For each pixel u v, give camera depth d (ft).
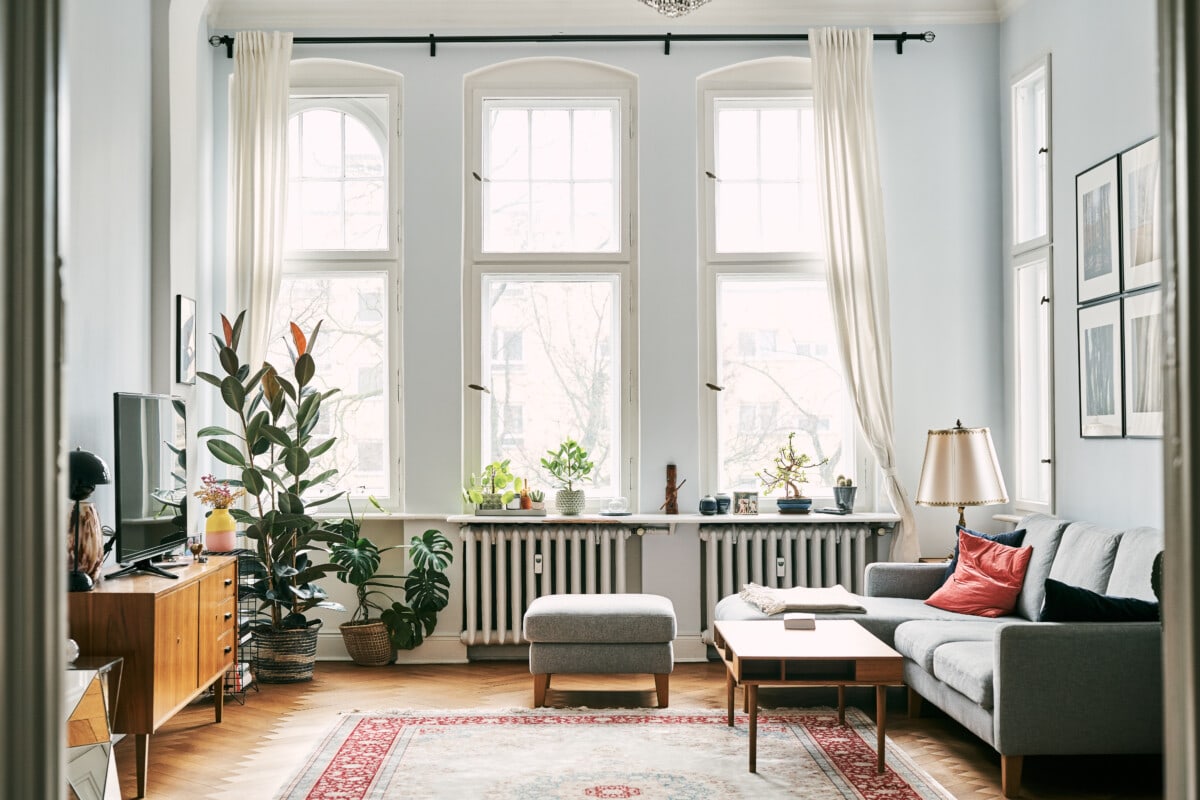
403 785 11.92
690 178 19.79
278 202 19.48
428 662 19.04
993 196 19.83
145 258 16.48
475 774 12.31
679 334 19.67
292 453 17.35
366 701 16.19
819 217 19.47
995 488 16.57
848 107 19.44
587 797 11.46
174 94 17.12
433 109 19.83
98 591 11.69
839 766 12.56
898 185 19.83
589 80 19.98
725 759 12.86
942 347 19.70
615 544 19.22
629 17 19.77
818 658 12.21
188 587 12.96
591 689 16.84
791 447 19.77
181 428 14.82
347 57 19.81
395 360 19.83
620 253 19.92
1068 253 16.92
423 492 19.51
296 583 17.52
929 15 19.86
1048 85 17.62
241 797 11.66
